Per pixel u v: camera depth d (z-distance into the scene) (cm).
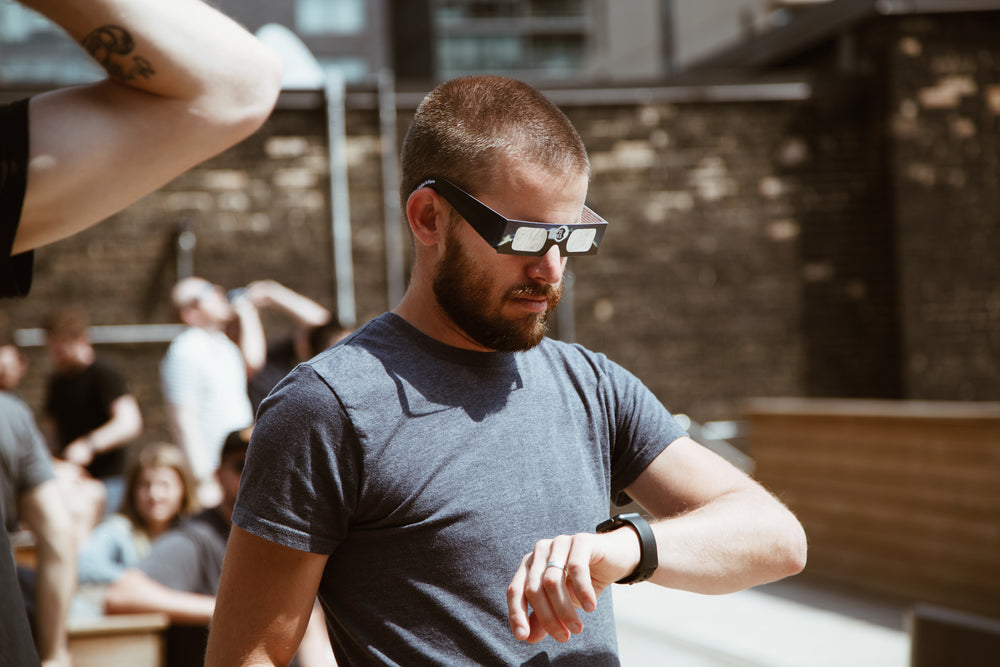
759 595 624
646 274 901
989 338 888
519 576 115
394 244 866
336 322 432
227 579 124
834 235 912
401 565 123
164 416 831
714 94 906
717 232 907
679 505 139
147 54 101
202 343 488
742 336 907
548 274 126
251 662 121
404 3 4309
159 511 416
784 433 725
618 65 1564
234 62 107
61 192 100
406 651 122
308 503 121
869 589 627
